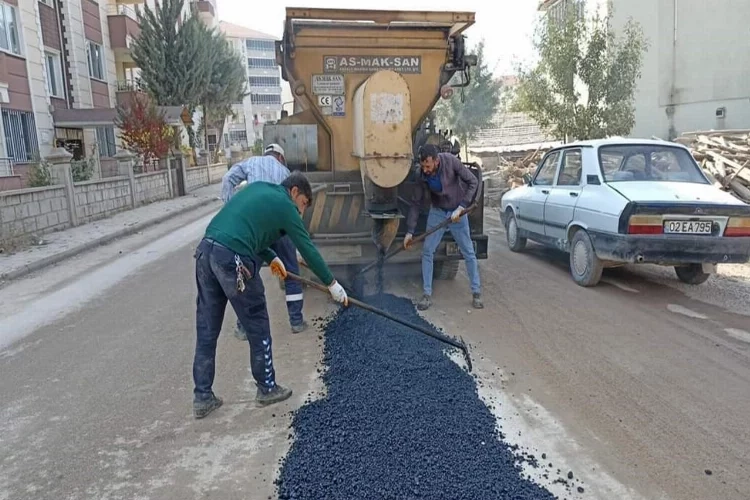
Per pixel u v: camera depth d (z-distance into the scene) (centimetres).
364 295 626
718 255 580
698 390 389
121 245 1094
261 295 373
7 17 1702
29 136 1797
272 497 285
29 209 1102
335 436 331
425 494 276
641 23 1952
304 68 610
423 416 349
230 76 3278
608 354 456
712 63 1956
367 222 621
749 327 514
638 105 2006
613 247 598
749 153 1104
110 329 567
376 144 540
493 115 2672
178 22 2842
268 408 381
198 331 373
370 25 607
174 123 2383
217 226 362
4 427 370
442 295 638
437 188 557
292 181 388
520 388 396
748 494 276
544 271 754
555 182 761
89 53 2303
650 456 310
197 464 317
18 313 638
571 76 1437
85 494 293
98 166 1833
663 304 593
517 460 306
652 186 630
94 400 405
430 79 640
